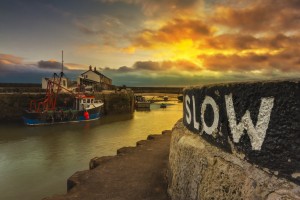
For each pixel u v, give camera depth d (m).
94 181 5.58
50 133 23.80
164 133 11.14
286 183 1.85
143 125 29.25
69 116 30.27
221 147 2.79
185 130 4.22
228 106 2.57
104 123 30.47
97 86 54.69
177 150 4.14
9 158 15.79
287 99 1.83
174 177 4.19
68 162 15.03
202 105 3.30
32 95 35.00
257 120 2.12
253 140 2.19
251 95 2.19
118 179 5.65
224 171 2.59
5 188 11.29
